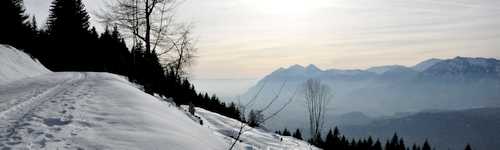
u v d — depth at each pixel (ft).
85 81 70.95
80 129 26.73
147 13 76.95
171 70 82.28
